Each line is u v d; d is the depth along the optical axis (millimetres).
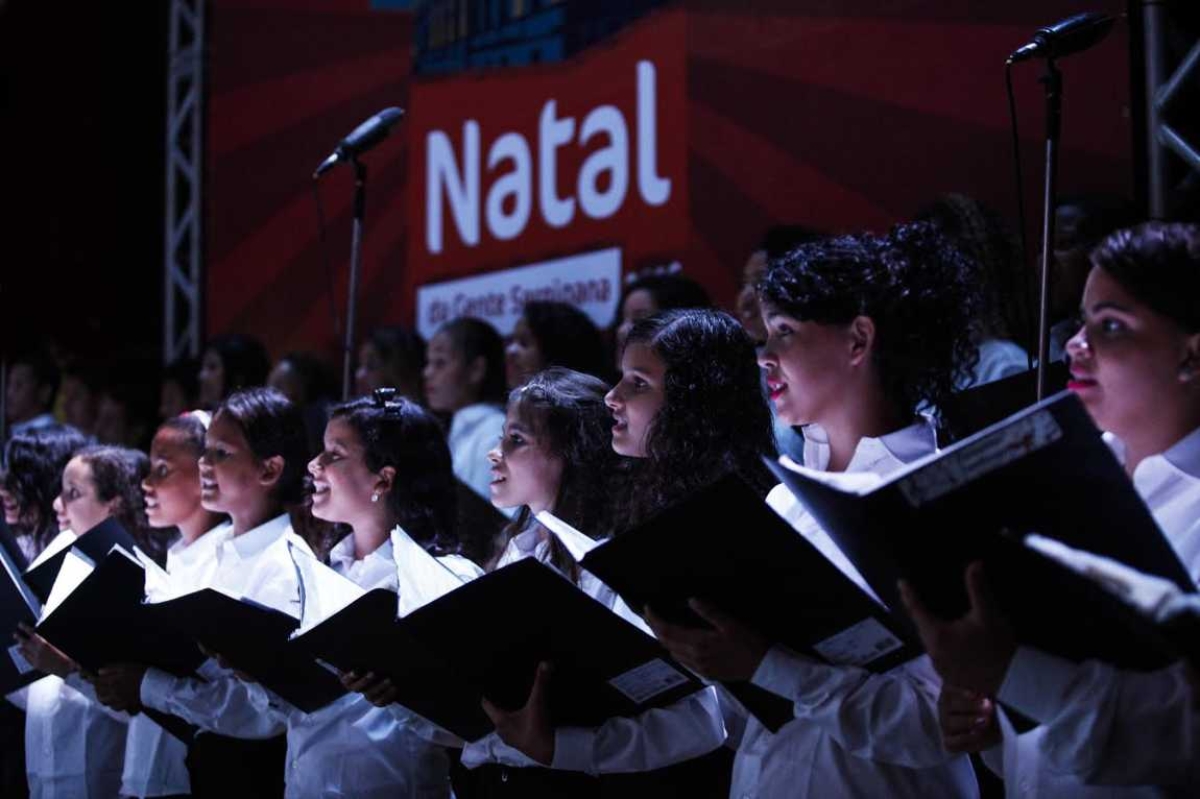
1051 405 1867
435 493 3615
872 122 4680
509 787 2961
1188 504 2105
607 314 5523
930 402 2520
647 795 2826
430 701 2918
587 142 5613
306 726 3332
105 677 3533
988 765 2463
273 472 3877
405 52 6344
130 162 7555
